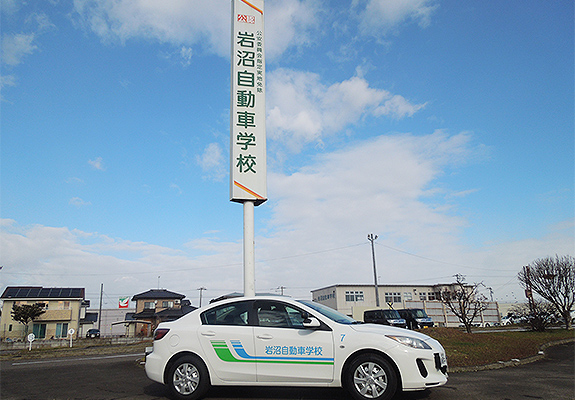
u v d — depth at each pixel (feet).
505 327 96.22
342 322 20.42
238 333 20.02
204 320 20.83
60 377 28.17
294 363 19.33
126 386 24.09
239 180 34.58
